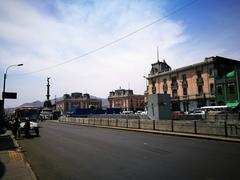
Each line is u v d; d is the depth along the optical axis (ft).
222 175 23.70
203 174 24.29
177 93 211.00
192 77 196.65
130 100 362.74
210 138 52.85
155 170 26.55
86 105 422.00
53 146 48.88
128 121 89.81
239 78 157.69
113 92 392.47
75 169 28.53
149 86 242.99
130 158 33.81
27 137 68.90
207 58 184.96
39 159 35.63
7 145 50.19
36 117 89.30
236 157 32.32
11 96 97.40
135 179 23.36
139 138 57.93
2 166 28.96
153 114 93.35
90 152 39.96
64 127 109.50
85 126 115.14
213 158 31.99
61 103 424.05
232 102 160.45
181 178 23.22
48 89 259.60
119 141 53.06
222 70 183.21
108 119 104.73
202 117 92.58
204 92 185.78
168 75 220.64
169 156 34.30
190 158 32.45
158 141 51.42
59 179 24.59
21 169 27.30
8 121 108.47
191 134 60.64
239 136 50.62
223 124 54.90
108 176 24.86
